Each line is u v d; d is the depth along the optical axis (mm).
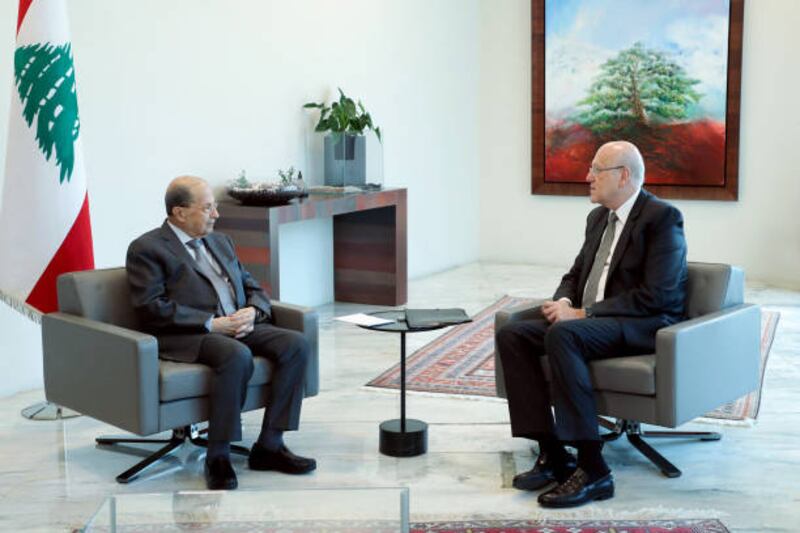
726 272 4297
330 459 4367
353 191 7508
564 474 4039
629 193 4297
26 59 4809
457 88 9914
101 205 5785
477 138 10406
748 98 9195
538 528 3582
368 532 2816
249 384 4184
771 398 5250
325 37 7742
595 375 4023
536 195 10219
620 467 4230
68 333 4199
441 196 9750
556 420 3918
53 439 4676
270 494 3014
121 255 5945
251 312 4316
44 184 4855
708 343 4051
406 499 2957
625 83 9609
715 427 4750
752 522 3625
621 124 9680
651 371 3910
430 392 5430
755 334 4387
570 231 10125
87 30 5621
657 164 9586
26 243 4867
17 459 4395
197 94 6453
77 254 4934
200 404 4078
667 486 4000
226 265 4520
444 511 3758
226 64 6695
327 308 7906
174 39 6242
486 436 4684
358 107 8211
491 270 9898
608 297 4305
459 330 7008
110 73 5789
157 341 4102
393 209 7836
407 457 4387
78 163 4957
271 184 6473
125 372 3910
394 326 4289
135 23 5941
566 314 4199
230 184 6562
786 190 9133
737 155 9258
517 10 10070
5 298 4918
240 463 4332
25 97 4828
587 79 9766
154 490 4004
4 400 5297
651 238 4211
